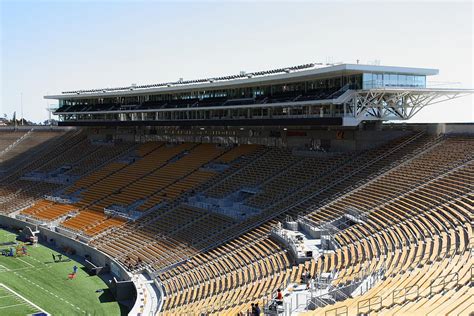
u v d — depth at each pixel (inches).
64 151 3961.6
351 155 2224.4
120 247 2294.5
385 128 2290.8
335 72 2009.1
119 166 3289.9
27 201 3257.9
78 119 3705.7
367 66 1972.2
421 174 1800.0
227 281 1667.1
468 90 2065.7
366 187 1911.9
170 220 2389.3
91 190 3083.2
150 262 2057.1
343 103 2047.2
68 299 1857.8
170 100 3065.9
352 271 1342.3
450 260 1124.5
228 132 2997.0
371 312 953.5
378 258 1360.7
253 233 1978.3
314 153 2395.4
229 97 2679.6
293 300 1262.3
